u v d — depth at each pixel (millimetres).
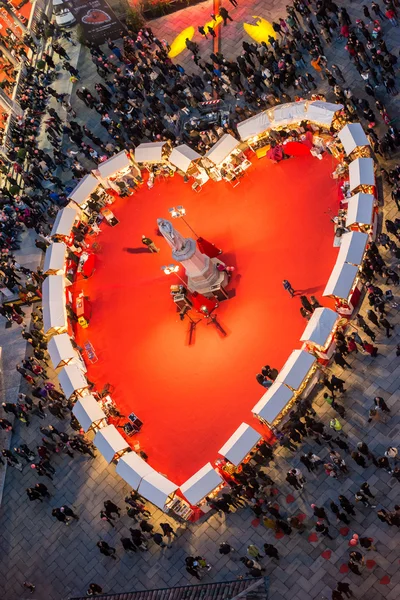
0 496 51469
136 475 45938
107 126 64375
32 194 65938
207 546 44344
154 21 72062
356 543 40625
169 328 53781
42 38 76938
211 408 49438
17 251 63375
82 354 55062
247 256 54156
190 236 56844
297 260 52469
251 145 58750
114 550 46250
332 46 60500
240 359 50312
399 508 39750
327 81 59250
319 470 43938
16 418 54312
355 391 45375
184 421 49688
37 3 79250
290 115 55344
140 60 68812
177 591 42156
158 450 49250
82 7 68938
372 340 46281
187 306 53500
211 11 69938
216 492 45094
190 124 61531
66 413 52781
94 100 66688
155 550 45344
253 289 52594
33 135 69938
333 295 46469
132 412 51344
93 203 61219
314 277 51312
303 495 43625
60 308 55062
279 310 50938
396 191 49125
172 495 45094
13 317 58406
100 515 47750
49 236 60688
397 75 56031
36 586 47219
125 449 47906
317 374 46750
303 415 44938
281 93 60625
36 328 58031
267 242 54219
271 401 44844
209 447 48219
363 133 51812
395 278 46875
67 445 50625
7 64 75312
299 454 45094
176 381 51375
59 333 54719
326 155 55750
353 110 55094
